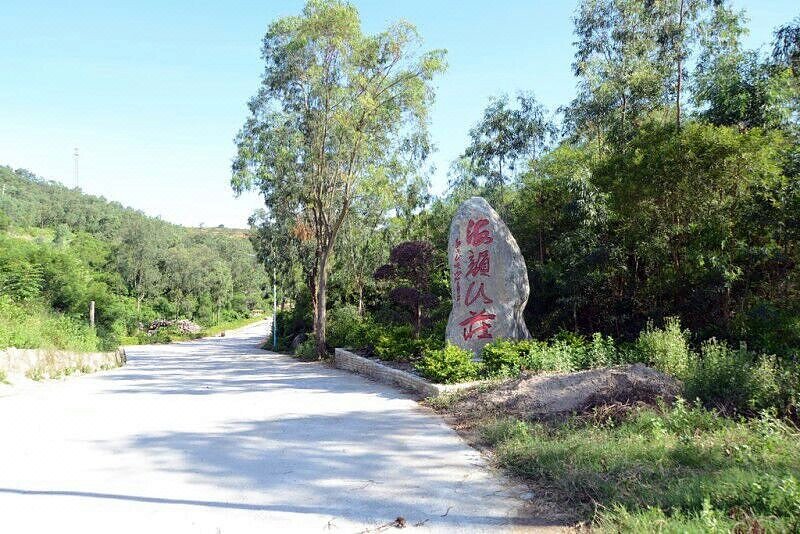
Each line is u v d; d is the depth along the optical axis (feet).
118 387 37.78
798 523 10.53
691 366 25.21
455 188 83.92
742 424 18.21
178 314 173.17
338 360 56.90
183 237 253.65
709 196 36.58
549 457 16.72
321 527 12.71
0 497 14.32
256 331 187.62
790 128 39.32
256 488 15.42
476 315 39.58
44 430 22.56
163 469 17.13
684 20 55.16
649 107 55.77
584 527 12.34
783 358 27.66
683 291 38.83
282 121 65.36
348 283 87.86
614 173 42.22
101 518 13.00
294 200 71.82
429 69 58.03
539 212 49.37
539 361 32.24
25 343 42.50
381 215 76.43
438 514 13.52
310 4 57.16
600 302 45.50
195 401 30.83
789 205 32.86
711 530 10.26
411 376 34.96
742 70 39.45
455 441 20.84
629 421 19.86
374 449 19.74
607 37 61.05
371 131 62.75
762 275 36.04
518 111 67.21
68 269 65.98
